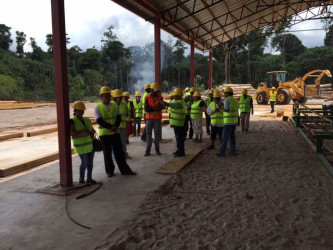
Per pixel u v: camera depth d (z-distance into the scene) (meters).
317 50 63.62
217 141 9.77
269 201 4.62
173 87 75.25
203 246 3.31
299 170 6.35
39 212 4.25
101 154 8.12
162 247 3.31
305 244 3.35
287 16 19.67
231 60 64.25
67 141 5.18
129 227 3.75
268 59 64.69
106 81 70.25
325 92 35.47
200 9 12.72
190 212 4.22
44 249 3.28
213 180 5.72
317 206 4.41
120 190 5.16
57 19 4.82
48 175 6.12
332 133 7.55
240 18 15.62
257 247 3.30
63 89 5.03
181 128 7.45
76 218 4.05
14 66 56.59
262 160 7.27
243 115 11.72
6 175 6.15
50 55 72.75
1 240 3.47
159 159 7.37
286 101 25.14
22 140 10.82
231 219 3.99
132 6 9.66
